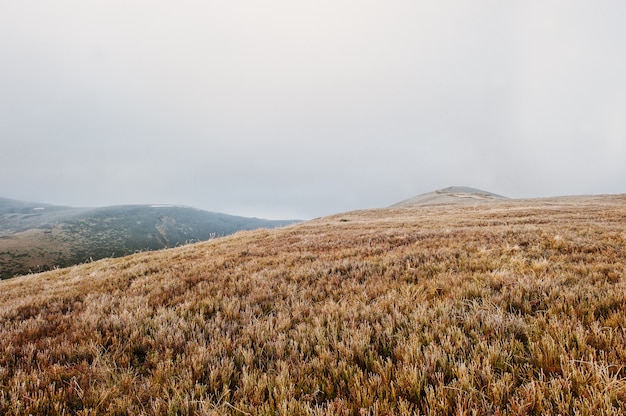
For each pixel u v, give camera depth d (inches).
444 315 138.8
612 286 158.9
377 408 82.1
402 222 874.1
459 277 204.5
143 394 101.0
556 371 93.2
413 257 290.5
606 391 76.6
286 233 729.6
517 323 123.0
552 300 144.6
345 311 159.8
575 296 143.6
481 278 200.2
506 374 89.0
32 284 369.1
